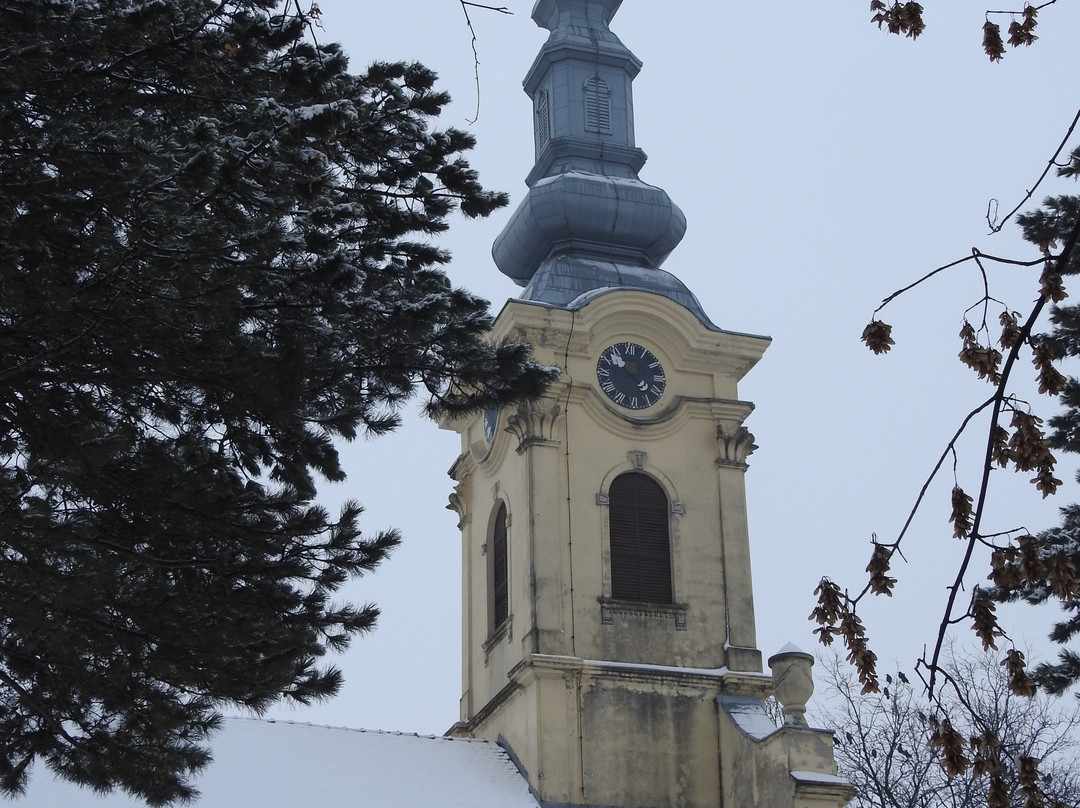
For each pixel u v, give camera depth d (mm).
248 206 19938
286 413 19828
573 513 47094
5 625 19188
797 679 44031
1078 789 46344
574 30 56312
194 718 20812
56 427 18625
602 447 48188
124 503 19969
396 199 22125
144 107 20453
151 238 18672
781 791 42250
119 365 19062
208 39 20484
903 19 12180
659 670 45531
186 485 19797
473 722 48438
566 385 48094
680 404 49188
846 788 41969
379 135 21688
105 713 20688
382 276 21578
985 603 11391
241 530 20172
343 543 20750
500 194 22172
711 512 48344
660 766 44656
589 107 55281
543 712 44281
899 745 48906
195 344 19281
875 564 11711
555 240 52969
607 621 46062
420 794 42750
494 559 50250
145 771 20562
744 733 44188
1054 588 11547
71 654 19672
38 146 18594
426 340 21266
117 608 19781
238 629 19969
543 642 45094
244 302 20250
